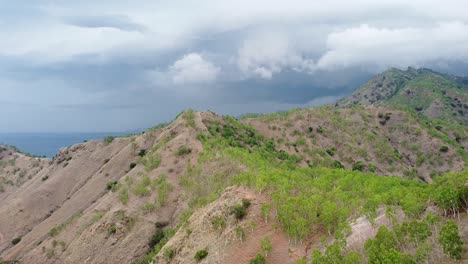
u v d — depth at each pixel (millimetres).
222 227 82375
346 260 55844
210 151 147375
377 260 51531
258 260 68625
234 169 129875
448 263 51719
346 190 98062
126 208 136375
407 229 59938
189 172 140250
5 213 197125
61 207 184750
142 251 121750
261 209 81062
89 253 129000
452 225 52625
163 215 131500
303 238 72812
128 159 195625
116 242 128375
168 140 171375
